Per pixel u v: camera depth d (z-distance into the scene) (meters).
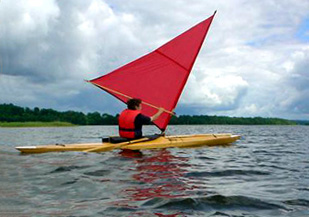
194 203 3.90
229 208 3.76
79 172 5.73
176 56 10.28
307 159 8.40
